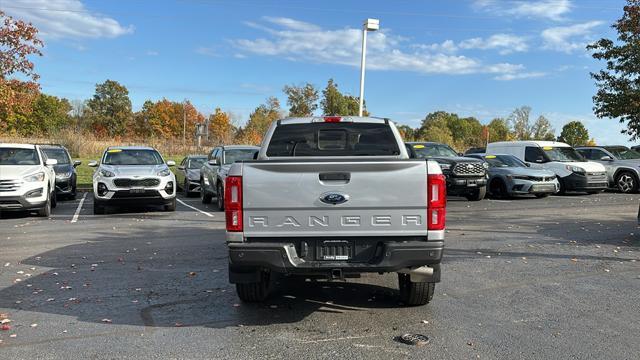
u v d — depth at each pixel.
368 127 6.28
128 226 11.38
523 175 17.19
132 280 6.64
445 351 4.25
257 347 4.38
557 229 10.65
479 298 5.76
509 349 4.29
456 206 15.20
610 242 9.16
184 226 11.36
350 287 6.25
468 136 82.50
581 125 71.00
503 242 9.13
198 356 4.19
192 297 5.88
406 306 5.48
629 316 5.14
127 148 14.68
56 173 17.31
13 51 18.03
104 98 90.06
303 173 4.66
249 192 4.68
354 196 4.66
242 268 4.90
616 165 20.22
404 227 4.67
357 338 4.57
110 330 4.82
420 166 4.66
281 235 4.70
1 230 10.86
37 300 5.78
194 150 43.06
